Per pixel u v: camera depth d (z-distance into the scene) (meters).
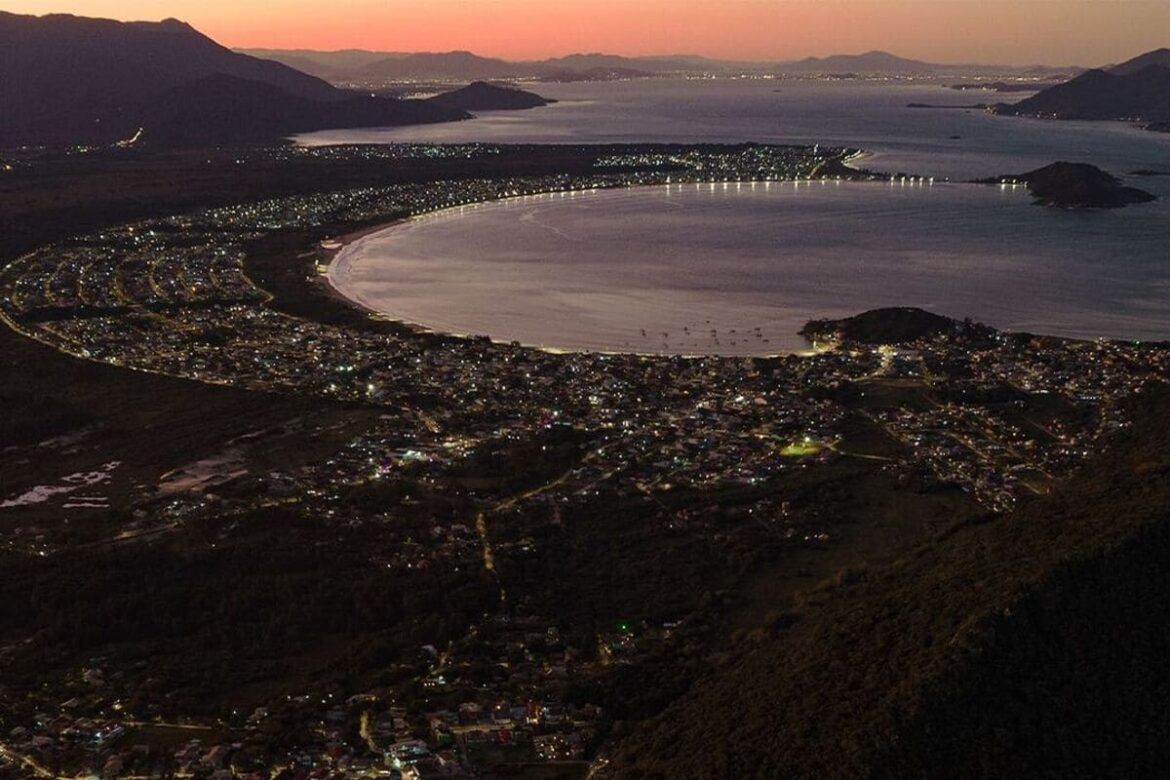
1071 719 74.69
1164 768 72.75
